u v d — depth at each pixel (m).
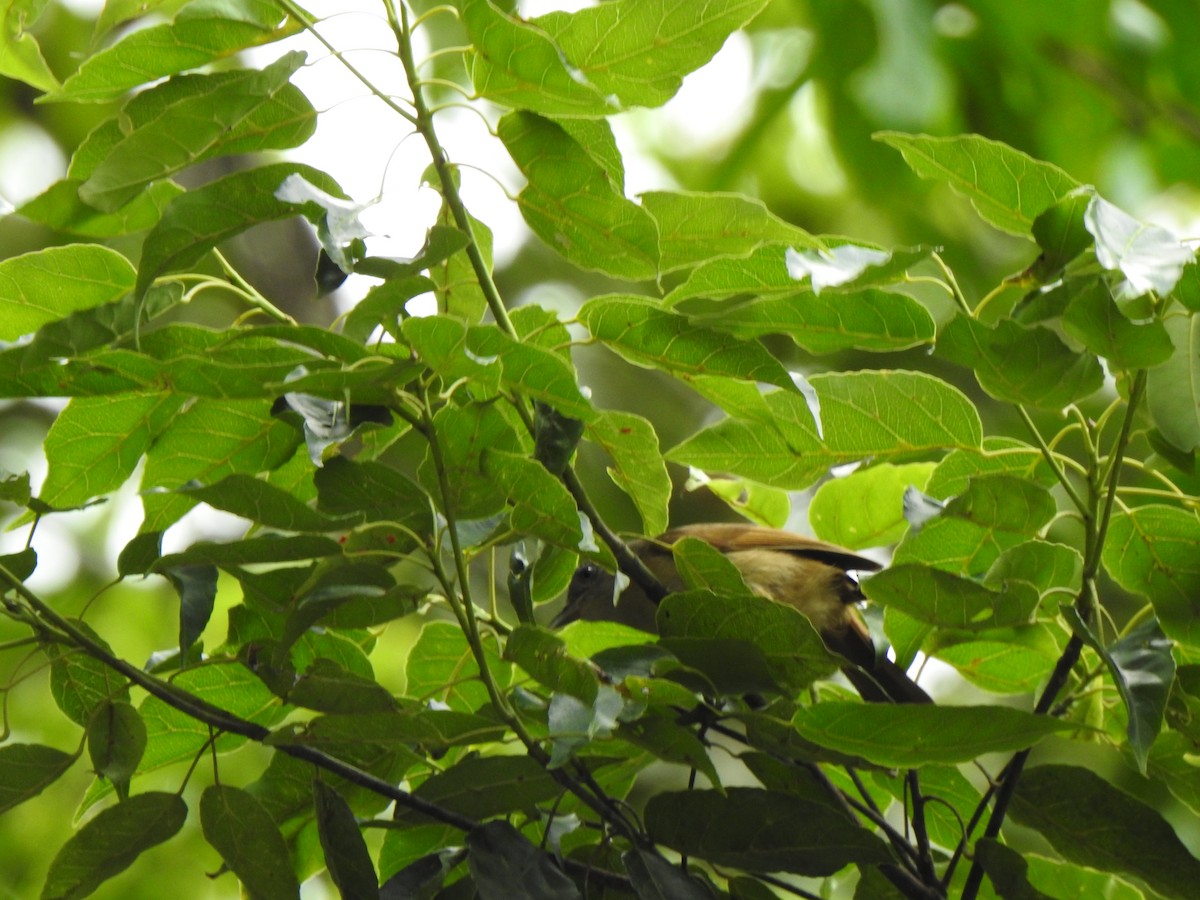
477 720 4.80
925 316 5.41
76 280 5.24
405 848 6.05
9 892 10.46
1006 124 14.62
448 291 5.88
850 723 4.71
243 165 12.93
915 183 13.76
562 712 4.56
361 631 6.02
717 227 5.48
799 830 5.13
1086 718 6.07
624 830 5.18
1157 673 4.86
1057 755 11.77
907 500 5.54
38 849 10.66
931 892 5.46
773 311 5.39
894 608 5.43
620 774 5.89
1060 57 14.24
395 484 4.73
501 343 4.68
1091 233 4.52
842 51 13.21
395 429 5.62
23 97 16.17
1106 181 15.19
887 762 4.80
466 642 6.07
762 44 14.59
